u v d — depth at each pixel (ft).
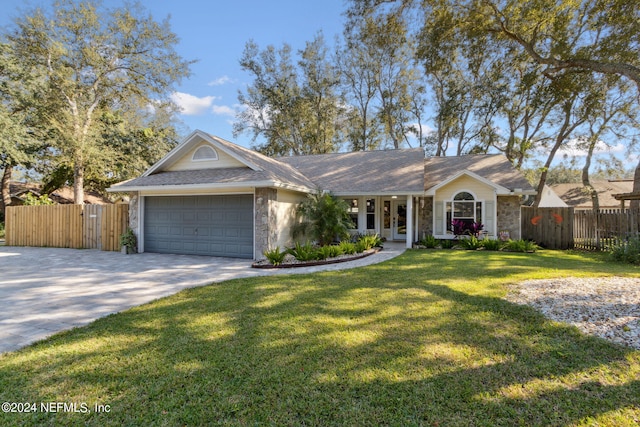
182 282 24.36
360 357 11.44
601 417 8.15
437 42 50.52
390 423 8.10
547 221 47.65
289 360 11.31
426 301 17.69
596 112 56.34
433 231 49.03
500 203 48.98
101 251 43.98
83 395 9.44
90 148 67.05
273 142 105.81
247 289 21.42
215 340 13.08
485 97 65.46
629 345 11.96
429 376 10.13
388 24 51.16
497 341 12.57
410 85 91.56
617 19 37.52
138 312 17.03
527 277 22.86
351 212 53.21
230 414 8.52
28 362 11.44
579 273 23.91
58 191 88.28
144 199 42.24
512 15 45.29
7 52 64.23
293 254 32.35
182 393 9.48
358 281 22.98
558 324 14.03
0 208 78.79
